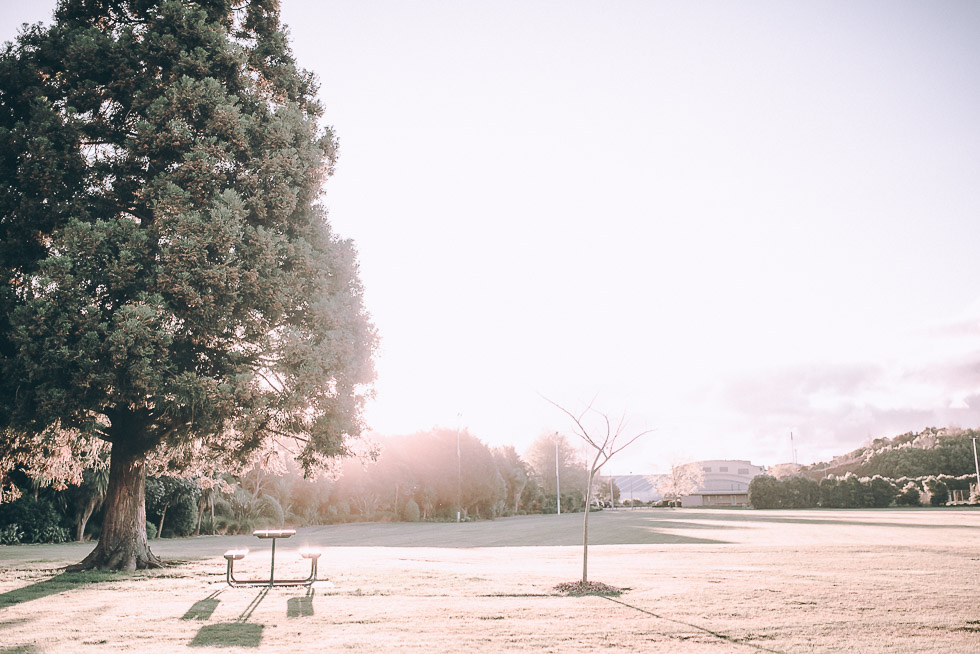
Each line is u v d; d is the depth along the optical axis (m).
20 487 31.44
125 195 18.50
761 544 26.80
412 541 36.41
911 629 9.98
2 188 17.09
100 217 17.89
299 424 18.89
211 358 17.81
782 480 95.06
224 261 17.20
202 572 17.39
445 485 69.50
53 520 32.16
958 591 13.47
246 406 17.08
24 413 16.06
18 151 17.44
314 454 20.61
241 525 44.78
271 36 22.33
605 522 53.69
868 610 11.41
